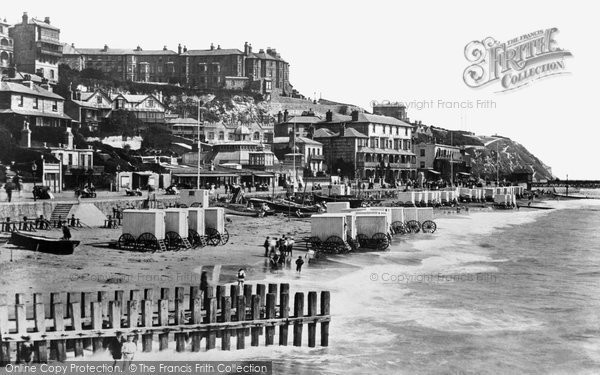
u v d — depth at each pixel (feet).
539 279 145.59
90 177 312.71
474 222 314.76
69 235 146.10
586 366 83.71
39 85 425.69
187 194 254.88
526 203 521.24
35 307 69.31
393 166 574.97
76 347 71.61
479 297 122.83
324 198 332.80
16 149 292.61
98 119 481.46
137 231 154.20
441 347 89.04
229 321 80.38
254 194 341.21
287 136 586.45
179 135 531.50
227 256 153.79
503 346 91.04
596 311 112.98
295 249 173.06
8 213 183.62
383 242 181.57
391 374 77.36
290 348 84.43
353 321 100.32
